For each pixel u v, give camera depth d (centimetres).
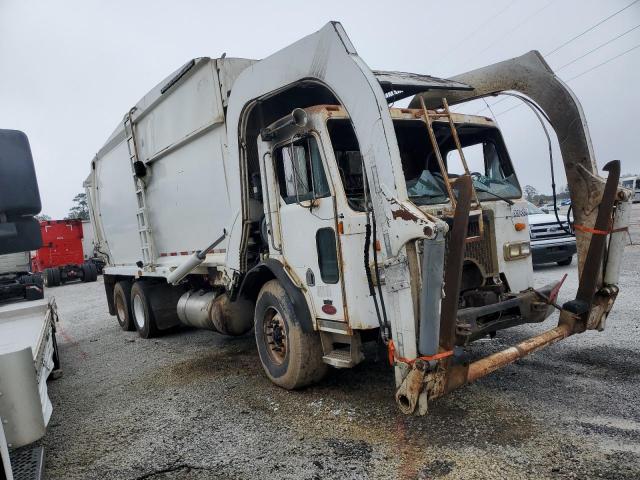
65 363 744
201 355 677
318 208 425
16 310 675
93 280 2634
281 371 480
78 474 362
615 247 431
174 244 737
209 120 574
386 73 455
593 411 374
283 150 453
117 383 591
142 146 792
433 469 315
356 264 392
